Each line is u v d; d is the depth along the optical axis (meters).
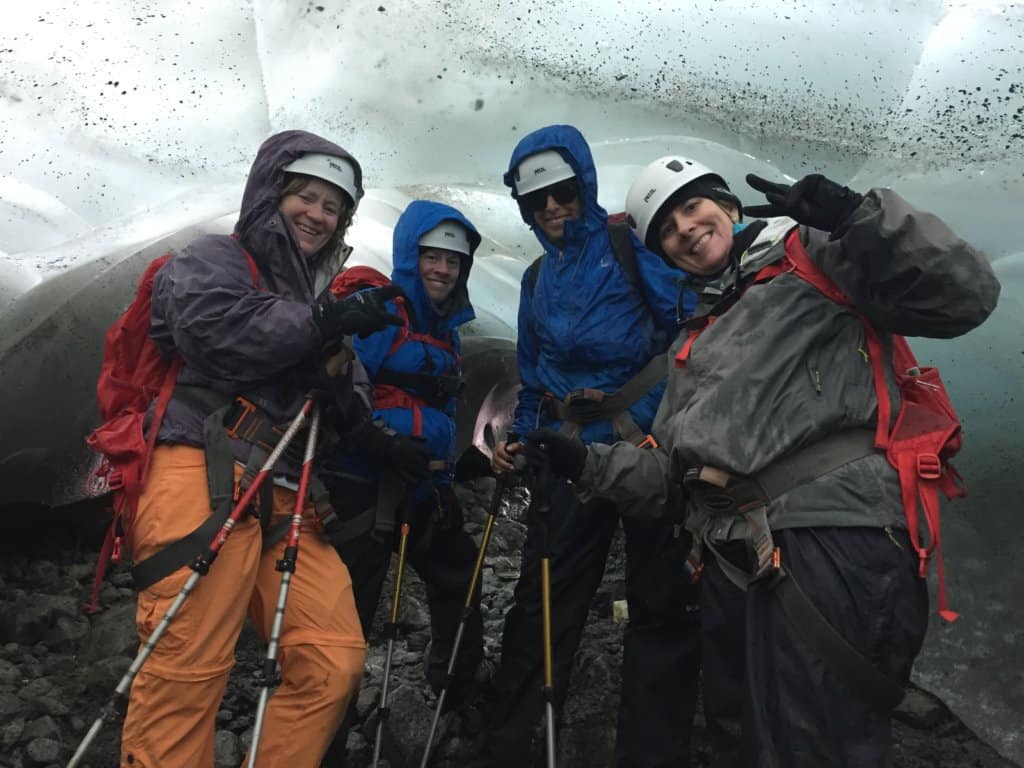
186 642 2.13
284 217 2.37
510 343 5.46
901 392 2.11
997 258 3.85
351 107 4.89
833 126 4.49
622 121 4.72
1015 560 3.39
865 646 1.91
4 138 4.79
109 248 4.46
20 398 4.09
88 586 4.10
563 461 2.38
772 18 4.70
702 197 2.37
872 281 1.92
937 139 4.21
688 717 2.82
